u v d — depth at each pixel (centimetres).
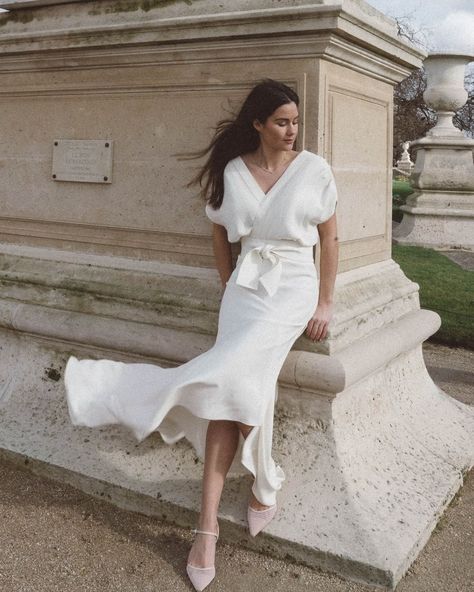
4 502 296
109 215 356
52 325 352
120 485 293
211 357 251
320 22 279
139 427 258
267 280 267
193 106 324
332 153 310
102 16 342
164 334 324
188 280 331
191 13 316
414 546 262
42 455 318
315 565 255
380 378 337
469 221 1105
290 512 269
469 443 348
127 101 342
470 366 525
